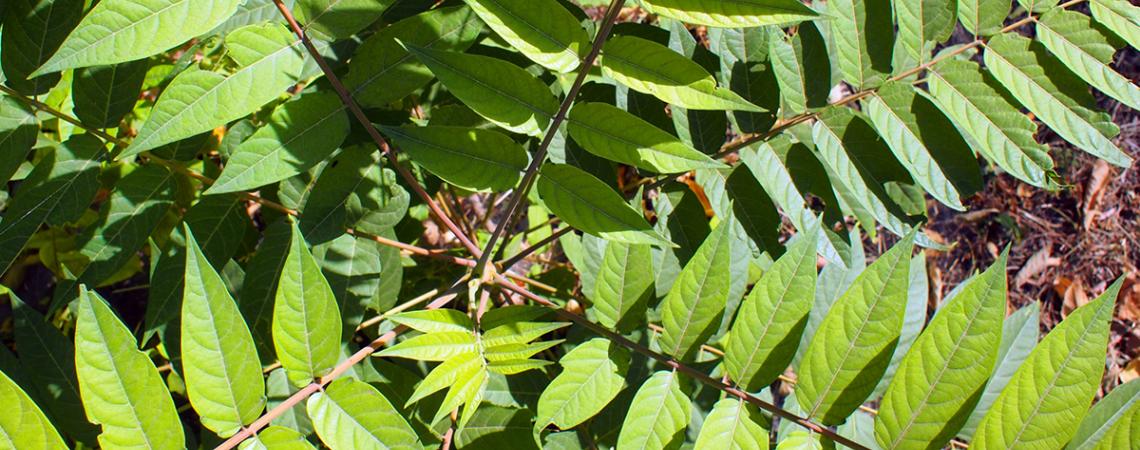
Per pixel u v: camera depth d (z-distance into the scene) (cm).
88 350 92
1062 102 106
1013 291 205
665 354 105
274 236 114
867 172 111
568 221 103
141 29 96
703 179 116
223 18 98
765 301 101
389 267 119
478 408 114
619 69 97
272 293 113
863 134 111
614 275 106
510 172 103
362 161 112
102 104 109
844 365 99
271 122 104
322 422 98
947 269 205
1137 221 203
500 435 114
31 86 108
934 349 96
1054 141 206
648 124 99
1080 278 204
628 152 100
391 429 99
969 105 108
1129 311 200
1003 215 204
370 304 120
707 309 103
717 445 101
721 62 114
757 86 114
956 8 107
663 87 97
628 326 106
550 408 103
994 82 108
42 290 154
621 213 102
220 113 101
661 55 96
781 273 101
